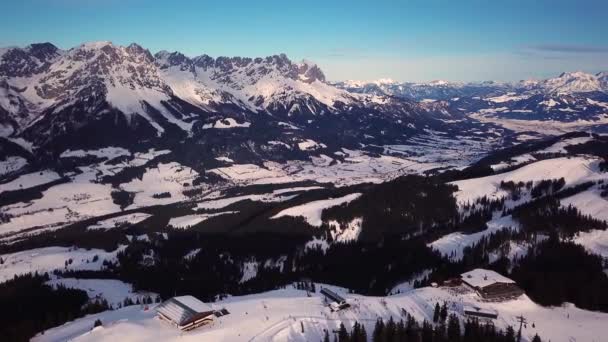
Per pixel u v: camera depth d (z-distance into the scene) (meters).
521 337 140.62
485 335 135.50
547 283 170.62
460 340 134.12
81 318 182.00
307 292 191.38
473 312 149.50
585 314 159.50
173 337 141.62
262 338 139.12
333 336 139.25
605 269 197.00
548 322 152.00
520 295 166.88
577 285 172.00
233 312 159.75
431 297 164.25
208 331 144.50
